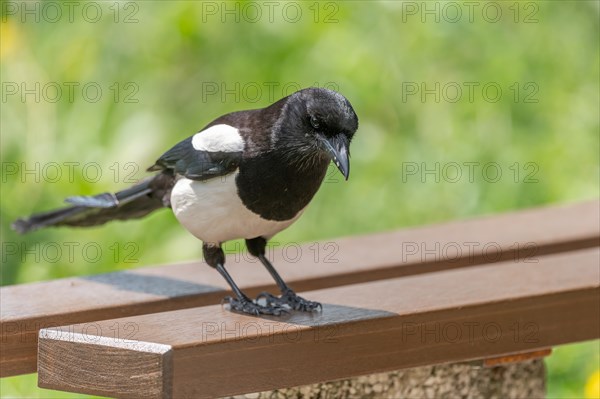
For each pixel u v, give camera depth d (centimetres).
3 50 1193
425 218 1148
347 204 1151
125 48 1175
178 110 1173
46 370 566
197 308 641
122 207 825
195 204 667
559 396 1097
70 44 1184
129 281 742
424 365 636
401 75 1156
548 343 677
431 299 656
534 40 1208
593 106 1209
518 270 734
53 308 666
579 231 882
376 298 662
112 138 1162
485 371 758
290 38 1141
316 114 650
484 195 1158
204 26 1151
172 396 542
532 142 1177
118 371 545
